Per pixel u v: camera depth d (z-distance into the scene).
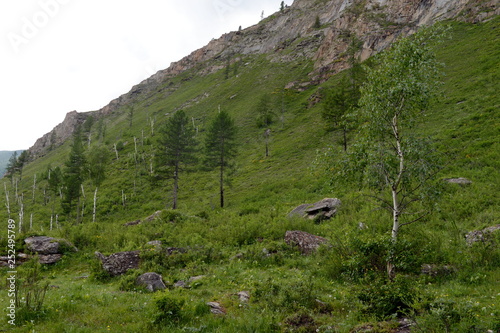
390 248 10.05
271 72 127.88
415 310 7.38
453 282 9.77
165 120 121.69
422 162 10.67
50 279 14.68
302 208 24.11
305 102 85.88
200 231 21.58
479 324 6.00
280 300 8.70
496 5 69.88
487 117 30.50
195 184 56.47
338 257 12.11
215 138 46.69
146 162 77.25
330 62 102.12
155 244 16.98
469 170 22.08
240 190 45.25
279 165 51.06
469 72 46.12
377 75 12.32
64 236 20.69
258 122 81.00
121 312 8.04
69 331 6.64
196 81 176.12
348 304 8.49
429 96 11.35
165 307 7.61
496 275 9.59
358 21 109.44
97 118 184.50
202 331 6.94
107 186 66.31
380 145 11.55
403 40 11.83
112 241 19.78
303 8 183.75
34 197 79.00
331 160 12.42
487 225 13.40
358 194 22.44
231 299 9.45
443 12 82.88
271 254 15.37
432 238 12.86
